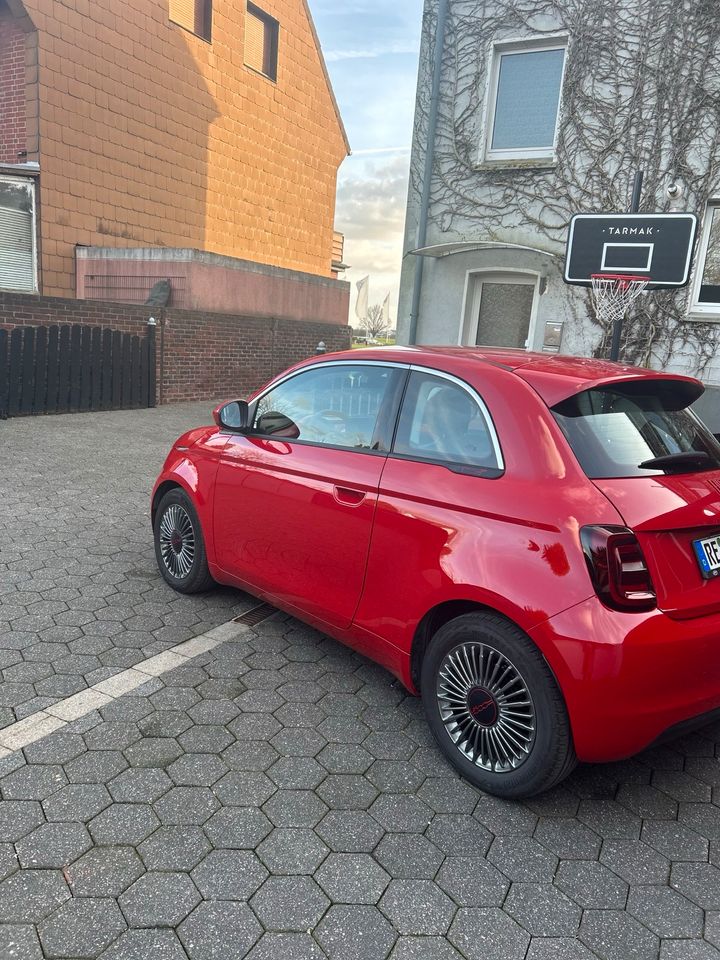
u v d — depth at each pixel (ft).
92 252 47.14
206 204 57.82
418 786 9.12
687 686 8.11
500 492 8.84
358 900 7.26
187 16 53.72
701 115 28.25
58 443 29.22
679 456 9.19
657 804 9.02
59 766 9.07
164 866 7.55
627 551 7.88
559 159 30.89
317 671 11.88
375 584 10.23
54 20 43.73
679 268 25.40
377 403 10.94
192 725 10.13
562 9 29.94
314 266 72.28
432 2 32.48
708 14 27.58
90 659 11.89
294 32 63.67
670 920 7.18
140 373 40.01
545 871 7.78
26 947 6.52
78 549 17.17
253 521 12.50
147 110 51.21
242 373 48.47
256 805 8.58
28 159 44.75
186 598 14.66
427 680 9.63
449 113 32.89
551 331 32.01
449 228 33.63
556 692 8.20
